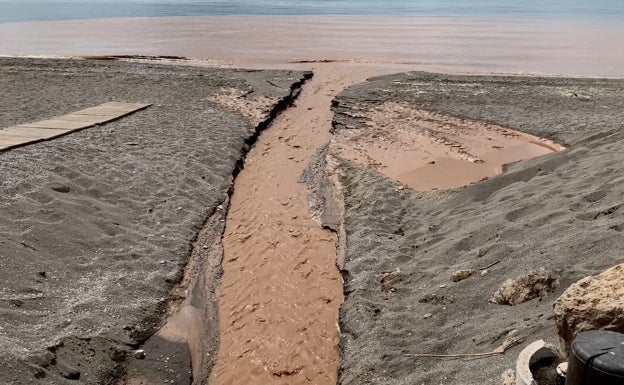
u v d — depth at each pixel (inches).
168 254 342.0
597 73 918.4
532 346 153.7
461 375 202.7
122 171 432.5
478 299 255.4
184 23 1764.3
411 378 215.5
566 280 231.8
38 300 273.7
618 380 108.0
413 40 1336.1
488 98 712.4
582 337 118.9
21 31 1498.5
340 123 629.3
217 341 280.8
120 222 363.3
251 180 479.5
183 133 547.5
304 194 450.6
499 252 284.4
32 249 304.8
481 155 515.2
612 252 239.3
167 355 265.4
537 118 619.2
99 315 275.7
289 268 342.0
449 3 3230.8
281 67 958.4
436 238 339.0
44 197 354.3
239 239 379.6
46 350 237.6
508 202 348.2
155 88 748.0
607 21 1861.5
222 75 847.1
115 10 2385.6
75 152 448.1
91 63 917.2
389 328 256.5
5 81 759.1
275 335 281.9
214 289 323.6
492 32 1517.0
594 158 384.5
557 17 2060.8
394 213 395.2
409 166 487.5
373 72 916.0
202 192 431.2
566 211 303.7
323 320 291.6
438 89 763.4
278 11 2385.6
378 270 316.2
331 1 3403.1
